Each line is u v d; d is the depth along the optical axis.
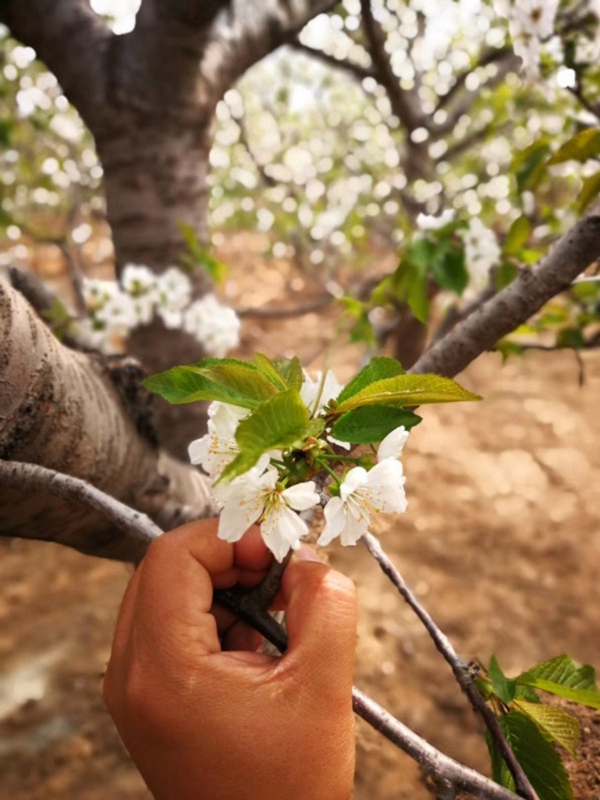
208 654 0.20
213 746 0.19
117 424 0.37
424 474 1.05
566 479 1.02
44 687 0.65
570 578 0.83
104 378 0.39
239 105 1.14
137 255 0.62
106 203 0.63
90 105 0.58
